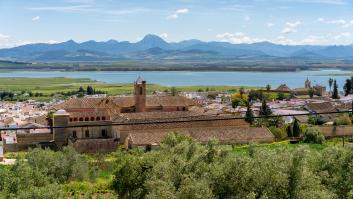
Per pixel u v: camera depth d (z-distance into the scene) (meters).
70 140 181.75
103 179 131.25
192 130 184.00
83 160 134.25
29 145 180.38
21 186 88.88
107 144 175.75
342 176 72.75
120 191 93.81
